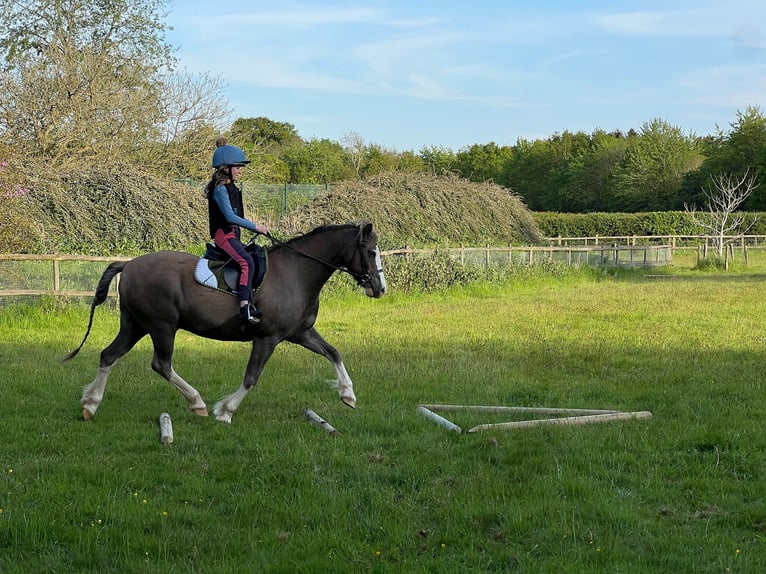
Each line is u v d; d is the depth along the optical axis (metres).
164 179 22.95
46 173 19.91
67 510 5.57
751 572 4.75
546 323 16.14
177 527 5.34
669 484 6.37
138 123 29.38
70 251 18.86
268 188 30.80
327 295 19.42
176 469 6.59
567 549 5.06
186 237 21.77
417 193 27.20
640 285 25.83
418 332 14.77
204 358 11.78
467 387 9.89
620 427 7.91
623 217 49.91
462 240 27.48
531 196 81.62
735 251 40.47
